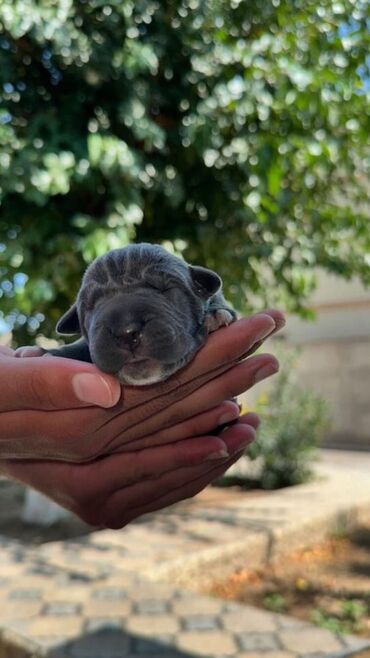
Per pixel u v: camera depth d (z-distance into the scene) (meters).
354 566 0.72
